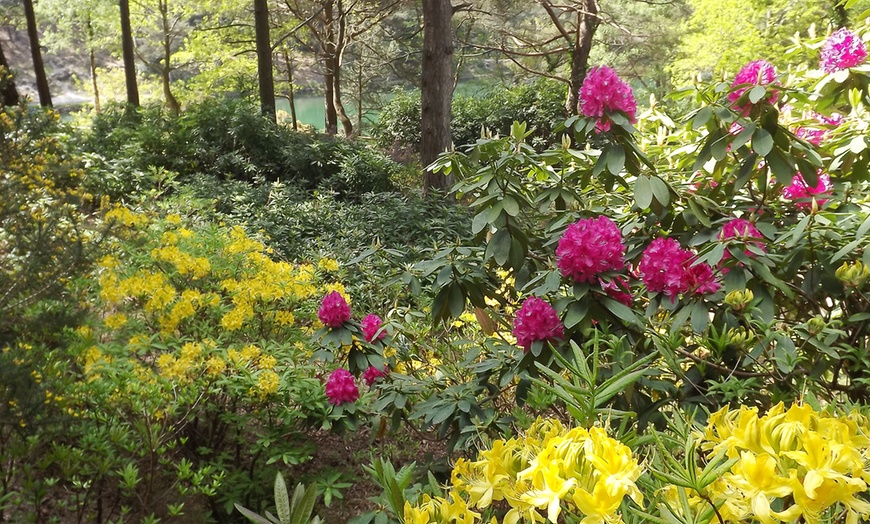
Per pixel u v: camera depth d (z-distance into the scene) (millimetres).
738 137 2018
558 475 743
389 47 23250
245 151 10898
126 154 9906
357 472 3096
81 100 31547
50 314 2502
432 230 7477
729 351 1852
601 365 1784
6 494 2217
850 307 1937
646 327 1980
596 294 1873
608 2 18203
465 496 1053
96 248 2900
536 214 2611
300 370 2918
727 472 792
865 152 2193
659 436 931
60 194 3426
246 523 2695
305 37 23094
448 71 9438
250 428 2959
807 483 684
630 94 2119
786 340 1637
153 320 3037
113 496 2555
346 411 2781
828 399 1706
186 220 5691
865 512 695
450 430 2502
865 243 1833
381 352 2791
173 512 2330
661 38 16922
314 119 34000
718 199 2361
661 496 821
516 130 2441
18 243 2594
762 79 2049
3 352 2252
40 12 23391
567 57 17594
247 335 3193
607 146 2172
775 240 1961
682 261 1830
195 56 22750
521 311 1973
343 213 7988
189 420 2658
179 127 11281
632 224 2283
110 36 23641
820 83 2441
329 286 3691
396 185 10750
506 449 909
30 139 3465
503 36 17531
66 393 2369
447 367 2957
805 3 12648
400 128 18609
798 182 2186
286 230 7293
